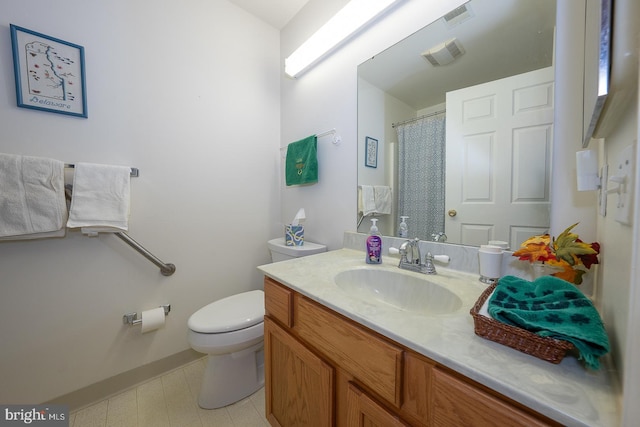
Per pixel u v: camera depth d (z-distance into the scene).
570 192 0.69
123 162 1.28
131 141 1.30
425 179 1.04
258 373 1.39
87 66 1.18
